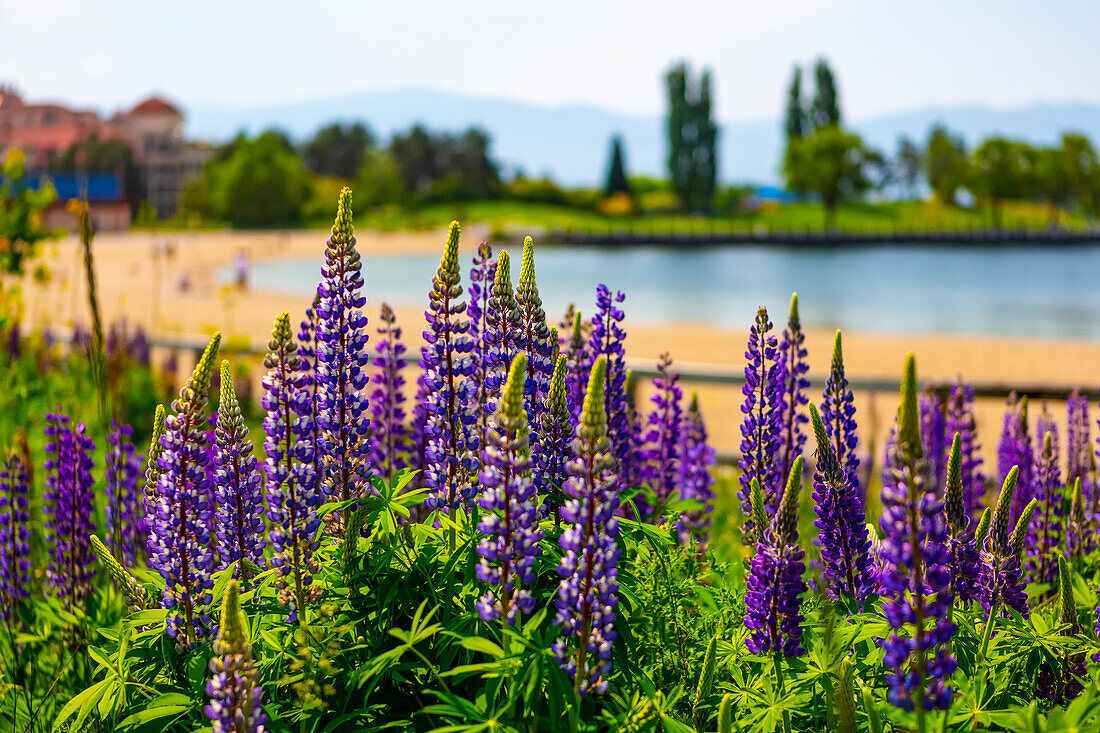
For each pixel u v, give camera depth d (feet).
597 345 14.30
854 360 85.25
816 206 597.52
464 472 11.14
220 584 10.40
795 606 10.02
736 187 598.75
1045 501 14.47
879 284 208.85
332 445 11.63
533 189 614.75
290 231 517.55
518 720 8.68
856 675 9.64
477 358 11.39
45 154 485.15
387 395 15.10
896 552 8.18
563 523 11.06
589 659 9.01
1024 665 10.59
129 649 10.38
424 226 507.71
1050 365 82.07
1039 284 206.49
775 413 13.76
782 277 232.73
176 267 239.50
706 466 17.22
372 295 172.55
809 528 19.56
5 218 33.50
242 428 11.16
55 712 12.26
